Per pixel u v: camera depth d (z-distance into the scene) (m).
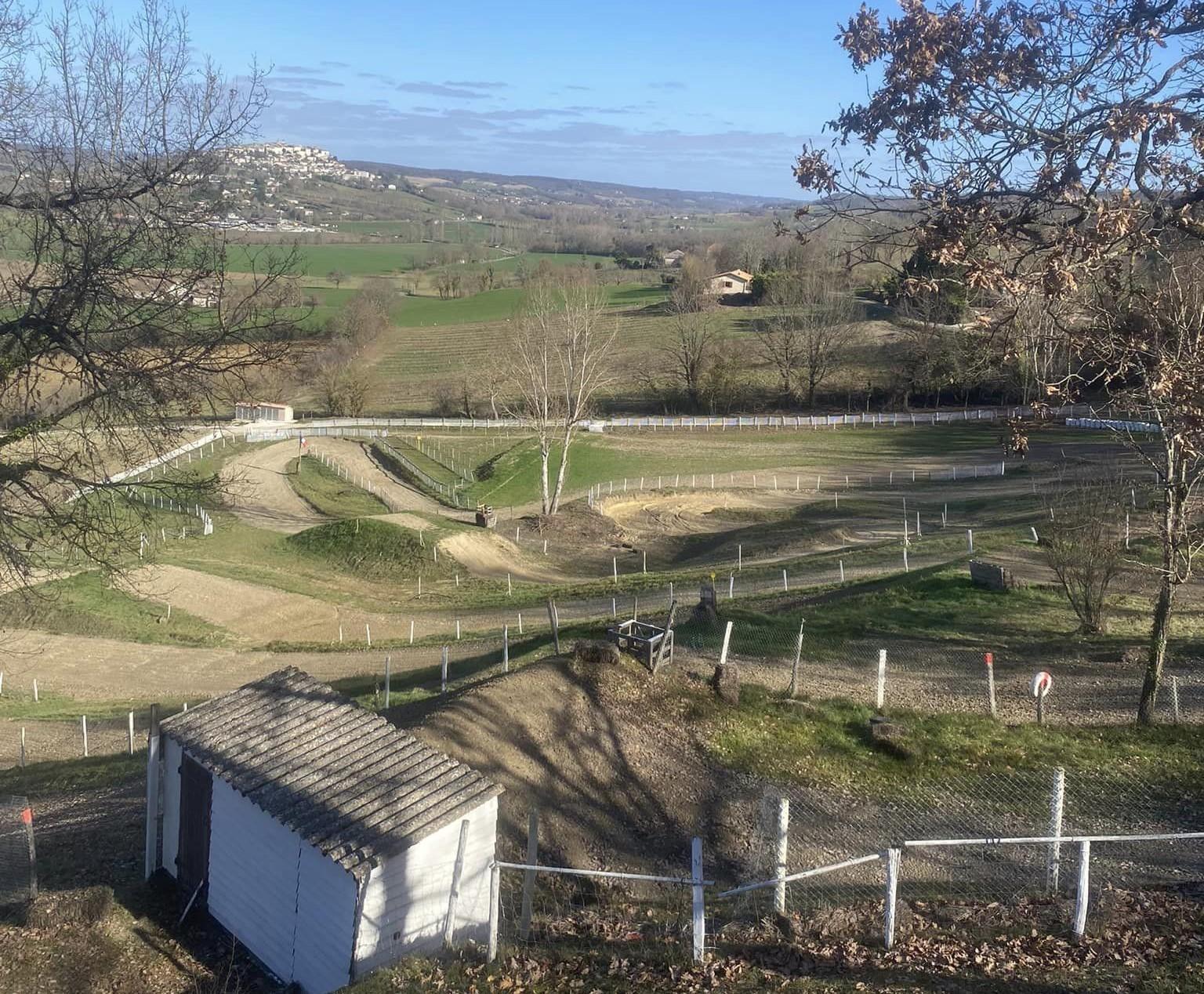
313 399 86.81
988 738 17.44
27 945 11.59
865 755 16.98
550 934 11.19
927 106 9.87
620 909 12.07
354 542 42.91
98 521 16.38
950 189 9.74
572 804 14.78
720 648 22.95
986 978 9.43
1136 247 9.20
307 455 66.88
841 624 25.06
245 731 12.80
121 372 13.84
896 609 26.42
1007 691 20.14
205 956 11.87
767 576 35.16
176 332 14.50
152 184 14.08
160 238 14.26
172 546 41.50
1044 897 11.70
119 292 13.96
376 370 94.44
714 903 12.20
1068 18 9.50
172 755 13.20
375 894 10.66
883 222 10.30
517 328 73.69
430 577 40.38
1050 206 9.47
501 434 74.06
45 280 13.89
